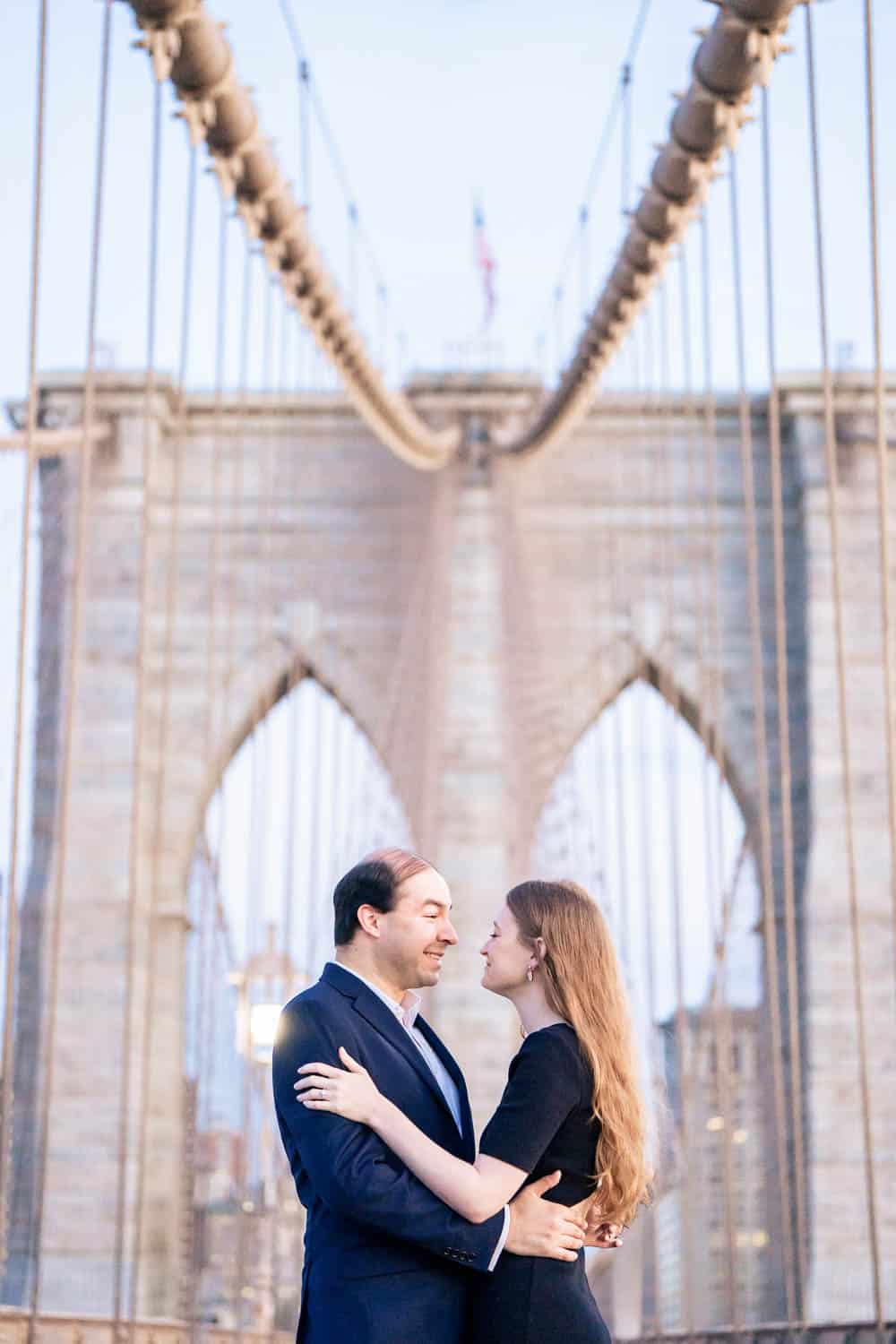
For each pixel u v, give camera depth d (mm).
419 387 30047
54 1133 28859
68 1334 10008
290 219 10211
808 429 32156
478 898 28438
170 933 30297
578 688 32031
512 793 26719
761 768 10422
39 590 31672
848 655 31188
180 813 31375
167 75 7234
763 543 32688
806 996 29375
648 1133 3865
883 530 6391
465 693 29766
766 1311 26719
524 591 30625
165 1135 29000
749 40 7293
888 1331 9586
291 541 33062
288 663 32562
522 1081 3730
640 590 32688
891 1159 28266
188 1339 14367
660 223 9516
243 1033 17469
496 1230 3592
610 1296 21984
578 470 33125
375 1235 3666
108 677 31609
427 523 30125
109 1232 28203
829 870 30078
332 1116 3627
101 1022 29531
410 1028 3863
